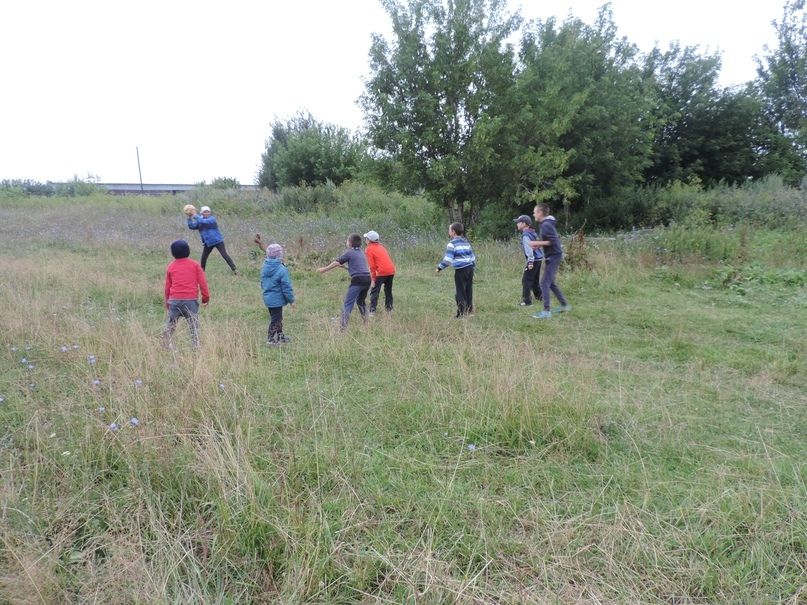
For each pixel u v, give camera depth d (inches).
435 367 203.3
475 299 355.3
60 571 100.5
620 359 230.8
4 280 354.6
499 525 114.5
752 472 134.6
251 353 217.9
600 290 366.9
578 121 673.0
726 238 468.8
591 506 120.1
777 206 587.8
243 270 451.5
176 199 1003.9
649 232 525.7
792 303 326.6
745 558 104.7
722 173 932.0
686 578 100.7
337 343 233.9
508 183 601.3
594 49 723.4
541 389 169.9
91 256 511.5
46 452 134.0
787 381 202.2
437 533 112.7
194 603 94.2
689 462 140.0
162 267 460.4
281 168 1149.1
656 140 906.1
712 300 342.0
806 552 105.7
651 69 913.5
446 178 579.5
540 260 335.0
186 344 224.7
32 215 810.8
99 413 151.0
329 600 95.5
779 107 985.5
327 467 134.9
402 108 557.6
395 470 136.8
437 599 94.2
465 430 153.6
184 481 124.6
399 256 502.9
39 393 173.6
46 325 238.8
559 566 103.3
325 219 746.2
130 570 99.3
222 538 108.0
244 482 118.7
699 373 212.8
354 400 178.9
